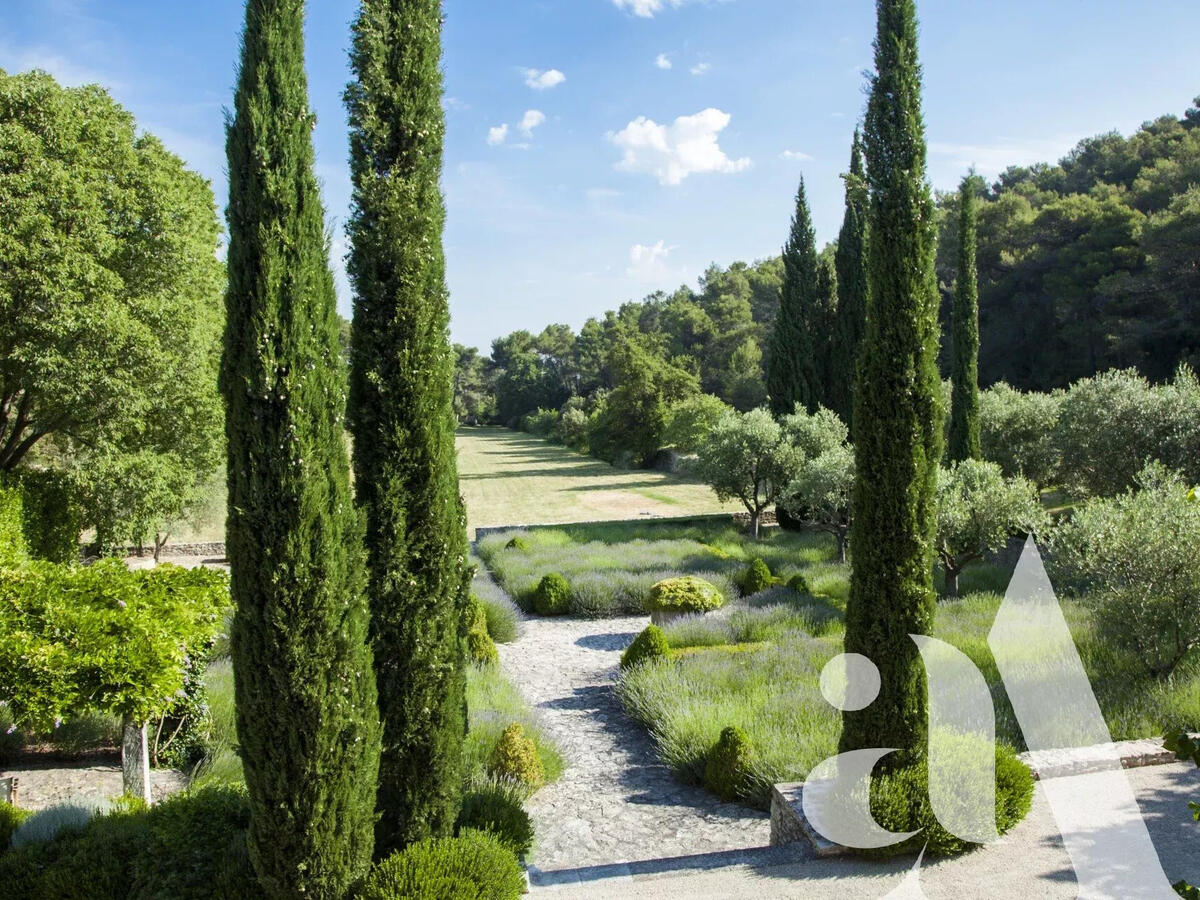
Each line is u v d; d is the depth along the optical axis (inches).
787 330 971.9
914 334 213.5
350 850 172.9
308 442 165.8
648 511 1239.5
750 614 510.3
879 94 219.3
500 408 4057.6
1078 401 658.2
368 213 188.2
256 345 161.9
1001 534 507.5
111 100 608.4
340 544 171.8
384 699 188.4
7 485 570.9
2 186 502.9
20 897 181.2
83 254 527.2
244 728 168.4
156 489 594.9
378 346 188.1
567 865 236.7
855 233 932.0
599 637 550.3
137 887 179.9
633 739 357.1
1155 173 1401.3
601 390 3110.2
